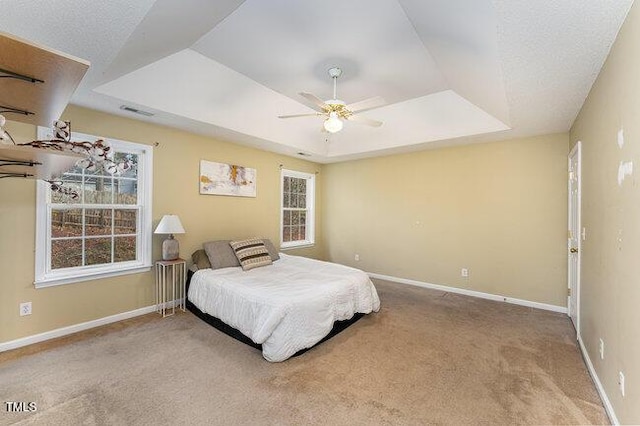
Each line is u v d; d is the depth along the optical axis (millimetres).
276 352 2361
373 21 2252
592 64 2006
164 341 2727
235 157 4449
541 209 3807
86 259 3039
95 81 2375
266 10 2145
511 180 4020
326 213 6172
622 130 1658
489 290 4180
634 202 1496
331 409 1826
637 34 1415
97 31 1709
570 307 3434
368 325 3154
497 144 4133
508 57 1923
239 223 4516
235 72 3137
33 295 2668
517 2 1430
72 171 2936
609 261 1880
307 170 5820
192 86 3084
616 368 1710
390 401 1908
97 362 2344
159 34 2070
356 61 2861
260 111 3836
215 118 3520
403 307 3752
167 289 3598
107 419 1714
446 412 1812
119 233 3283
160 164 3566
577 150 2908
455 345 2699
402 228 5078
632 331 1503
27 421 1693
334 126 2725
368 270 5539
